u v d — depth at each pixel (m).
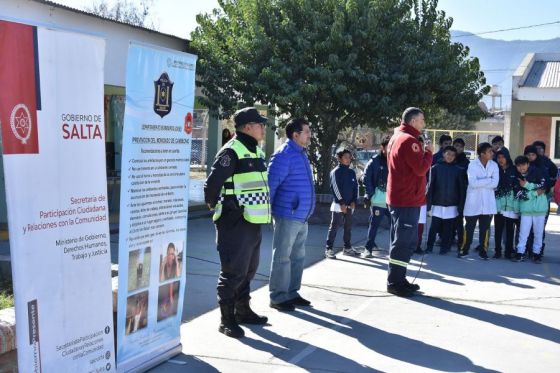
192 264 9.79
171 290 5.52
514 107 23.83
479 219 10.76
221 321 6.34
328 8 14.44
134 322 5.09
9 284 6.54
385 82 13.65
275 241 7.18
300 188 7.07
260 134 6.26
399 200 7.95
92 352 4.57
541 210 10.51
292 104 14.11
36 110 4.00
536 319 7.09
